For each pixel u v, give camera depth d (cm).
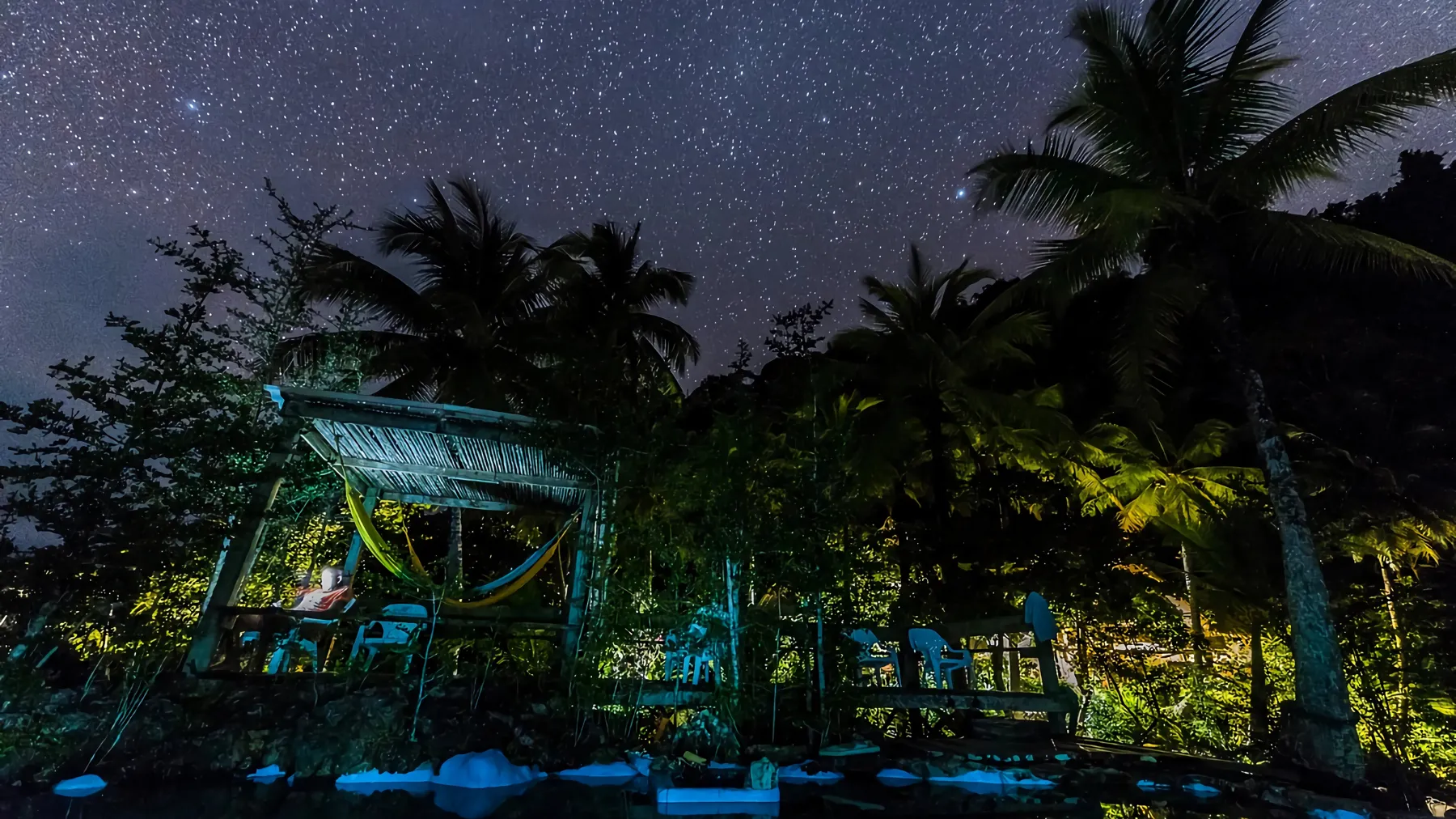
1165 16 1064
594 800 617
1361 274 1508
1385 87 912
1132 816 645
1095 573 1262
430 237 1773
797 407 985
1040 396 1528
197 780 602
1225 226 1084
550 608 930
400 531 1303
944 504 1488
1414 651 855
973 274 1703
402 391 1648
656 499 841
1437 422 1386
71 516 635
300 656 834
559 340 1633
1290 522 893
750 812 614
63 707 619
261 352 789
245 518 718
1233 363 984
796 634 812
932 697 828
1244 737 1074
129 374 679
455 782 629
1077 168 1111
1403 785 749
